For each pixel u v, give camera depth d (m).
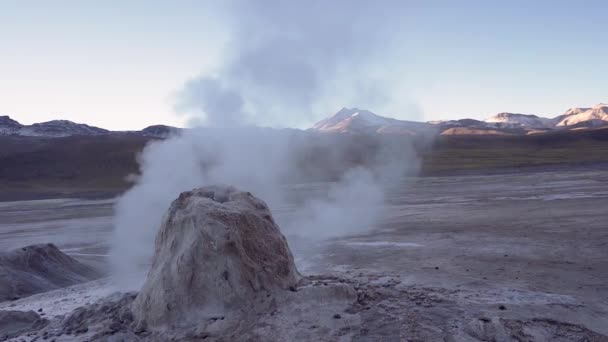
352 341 8.11
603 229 19.62
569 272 13.20
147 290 9.90
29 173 90.31
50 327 10.41
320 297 9.51
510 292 11.26
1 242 29.42
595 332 8.77
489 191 40.50
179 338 8.66
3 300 15.10
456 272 13.74
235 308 9.27
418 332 8.32
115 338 8.95
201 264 9.56
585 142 131.62
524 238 18.69
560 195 34.12
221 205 10.34
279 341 8.22
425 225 23.94
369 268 15.00
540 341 8.21
